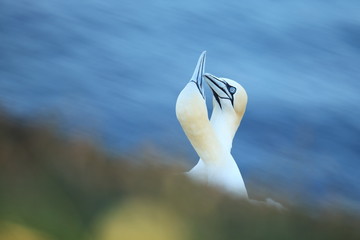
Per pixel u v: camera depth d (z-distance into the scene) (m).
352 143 46.00
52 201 6.15
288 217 7.03
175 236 6.34
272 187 9.16
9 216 5.96
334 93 52.28
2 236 5.91
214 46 56.97
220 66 55.09
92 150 6.76
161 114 46.00
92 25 56.59
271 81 53.16
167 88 50.59
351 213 7.77
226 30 57.88
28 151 6.39
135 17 58.47
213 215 6.71
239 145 42.66
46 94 47.78
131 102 47.19
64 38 54.97
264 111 48.03
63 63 51.97
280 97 50.44
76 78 49.22
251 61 55.78
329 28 58.81
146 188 6.71
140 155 7.54
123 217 6.25
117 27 57.44
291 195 9.07
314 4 60.72
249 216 6.83
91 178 6.48
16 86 47.69
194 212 6.69
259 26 59.34
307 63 56.00
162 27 57.47
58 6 57.56
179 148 8.50
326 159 33.84
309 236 6.96
